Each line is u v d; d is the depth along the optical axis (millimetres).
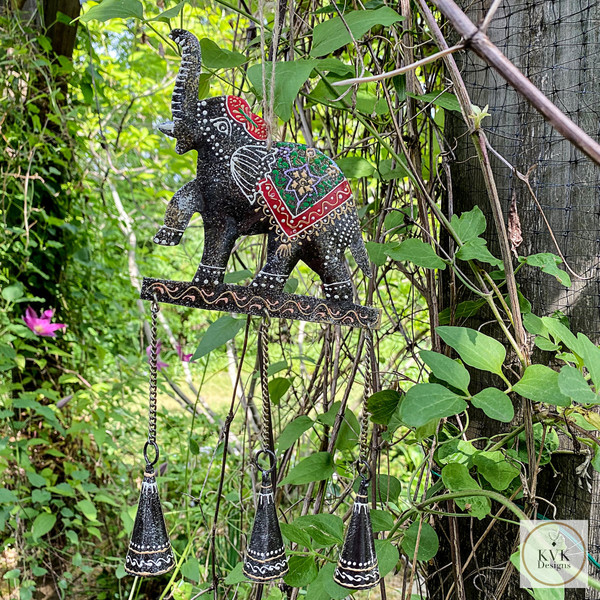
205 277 769
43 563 2047
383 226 1122
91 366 2572
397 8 1032
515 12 1053
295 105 1202
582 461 1013
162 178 3740
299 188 754
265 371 799
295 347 2252
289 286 1138
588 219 1018
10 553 2059
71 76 2104
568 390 632
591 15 993
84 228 2506
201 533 1900
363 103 1105
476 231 897
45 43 1924
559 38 1021
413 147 1061
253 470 1329
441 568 1129
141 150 3746
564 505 1035
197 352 988
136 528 769
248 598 1364
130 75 3307
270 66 789
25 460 1934
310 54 831
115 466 2498
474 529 1130
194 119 744
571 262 1034
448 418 1119
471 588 1136
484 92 1091
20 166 2051
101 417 2156
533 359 1062
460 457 917
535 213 1062
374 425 1083
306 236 769
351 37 815
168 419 2629
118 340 2701
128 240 3053
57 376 2344
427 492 1014
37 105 2170
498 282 1086
